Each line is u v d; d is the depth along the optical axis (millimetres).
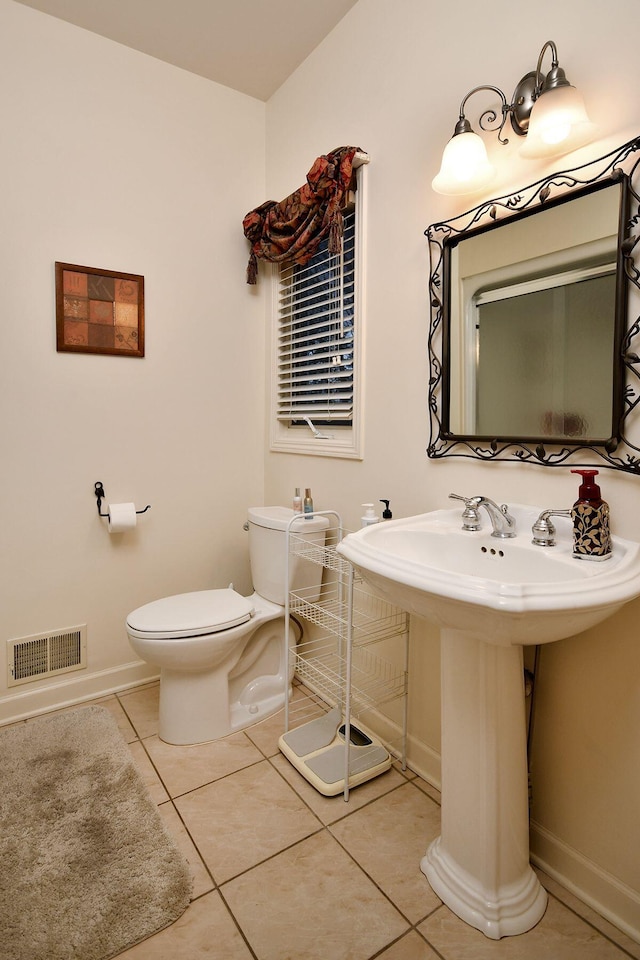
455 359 1516
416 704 1713
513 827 1195
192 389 2367
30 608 2021
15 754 1759
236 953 1104
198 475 2412
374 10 1788
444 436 1541
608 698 1190
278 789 1616
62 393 2039
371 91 1809
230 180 2418
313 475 2215
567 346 1234
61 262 1992
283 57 2180
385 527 1389
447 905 1220
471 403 1479
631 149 1082
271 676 2145
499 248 1382
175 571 2375
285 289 2438
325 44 2051
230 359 2477
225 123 2389
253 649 2049
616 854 1188
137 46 2107
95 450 2129
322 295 2180
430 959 1100
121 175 2113
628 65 1099
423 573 1035
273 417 2514
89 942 1109
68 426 2061
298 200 2016
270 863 1336
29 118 1906
